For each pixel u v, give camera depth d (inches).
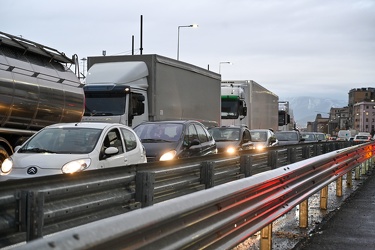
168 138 496.1
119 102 695.7
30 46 517.3
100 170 201.5
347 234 312.2
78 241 94.4
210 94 1041.5
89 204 189.8
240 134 730.8
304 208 329.1
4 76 468.4
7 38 482.0
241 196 204.5
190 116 930.1
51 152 351.9
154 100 774.5
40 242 88.0
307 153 630.5
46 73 538.0
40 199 157.2
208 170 303.6
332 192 521.7
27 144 373.1
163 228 135.9
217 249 174.7
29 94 504.1
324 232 318.0
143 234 125.0
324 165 392.2
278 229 326.0
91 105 702.5
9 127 494.0
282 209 265.4
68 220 179.3
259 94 1364.4
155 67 780.0
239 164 375.6
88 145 358.3
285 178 279.3
